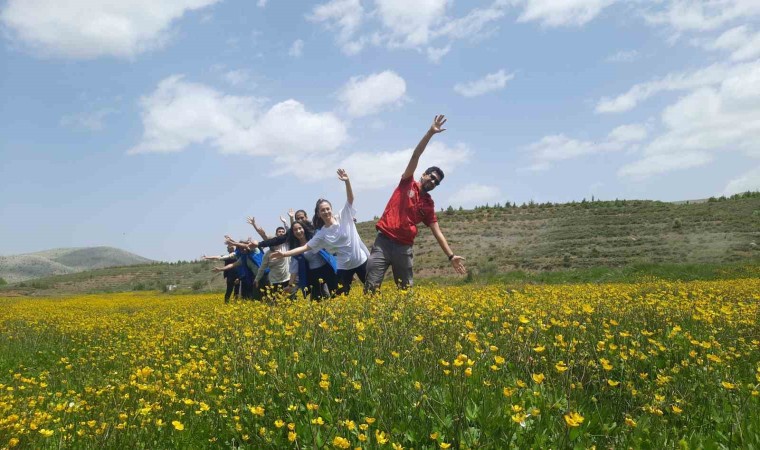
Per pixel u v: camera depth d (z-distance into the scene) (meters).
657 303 8.11
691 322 7.09
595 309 7.68
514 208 55.19
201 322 8.30
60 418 4.82
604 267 33.22
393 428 3.99
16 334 11.41
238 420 4.44
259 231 13.09
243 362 5.64
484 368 5.05
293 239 10.71
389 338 6.07
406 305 7.36
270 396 4.80
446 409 4.20
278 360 5.64
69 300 30.14
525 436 3.85
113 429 4.39
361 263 9.88
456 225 50.31
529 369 5.37
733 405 4.39
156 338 8.17
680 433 4.12
